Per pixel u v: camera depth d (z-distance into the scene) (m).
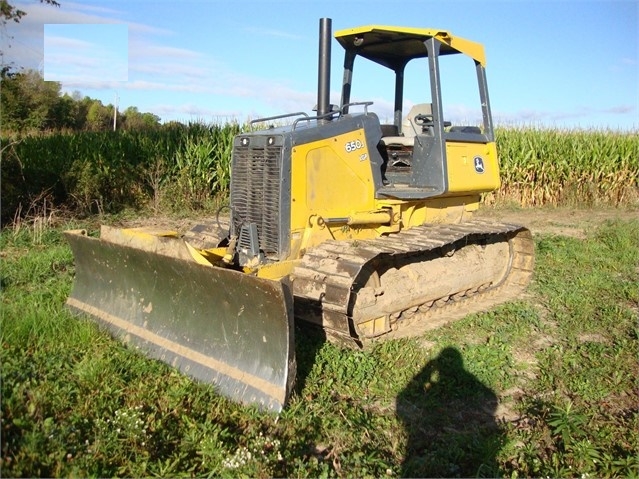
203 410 4.08
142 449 3.53
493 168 7.14
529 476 3.66
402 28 5.96
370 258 5.07
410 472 3.62
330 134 5.64
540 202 16.72
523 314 6.70
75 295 6.13
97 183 12.53
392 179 6.45
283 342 4.16
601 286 7.95
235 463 3.41
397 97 7.41
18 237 9.50
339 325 5.02
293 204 5.39
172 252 4.84
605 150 16.58
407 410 4.45
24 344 4.99
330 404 4.33
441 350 5.48
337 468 3.58
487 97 7.06
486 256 7.34
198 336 4.77
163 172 13.55
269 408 4.08
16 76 13.78
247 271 5.13
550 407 4.50
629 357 5.52
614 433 4.15
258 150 5.53
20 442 3.42
